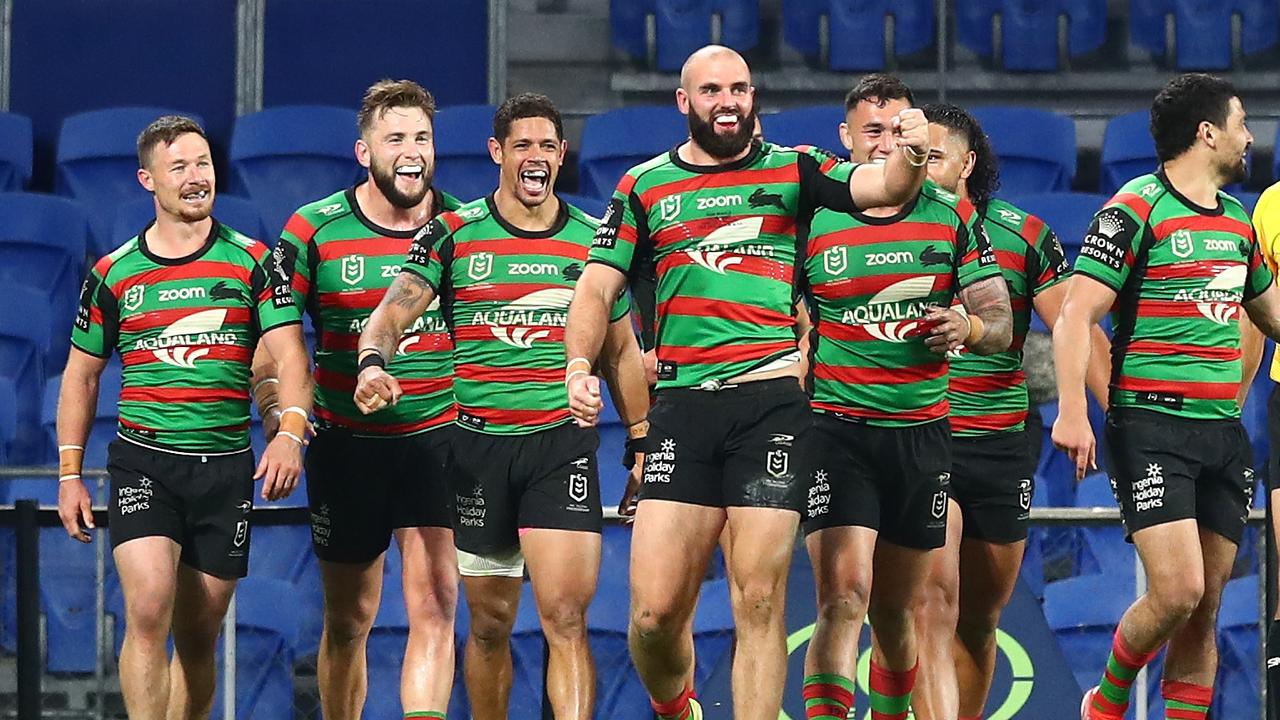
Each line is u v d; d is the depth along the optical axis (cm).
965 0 3972
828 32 3947
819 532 1794
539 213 1873
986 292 1777
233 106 3834
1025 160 3559
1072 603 2489
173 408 1916
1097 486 2822
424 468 1933
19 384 3134
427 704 1869
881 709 1891
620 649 2478
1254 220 1966
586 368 1605
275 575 2606
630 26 3984
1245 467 1852
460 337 1861
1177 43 3928
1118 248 1795
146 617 1889
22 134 3700
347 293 1920
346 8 3847
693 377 1647
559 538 1827
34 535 2208
